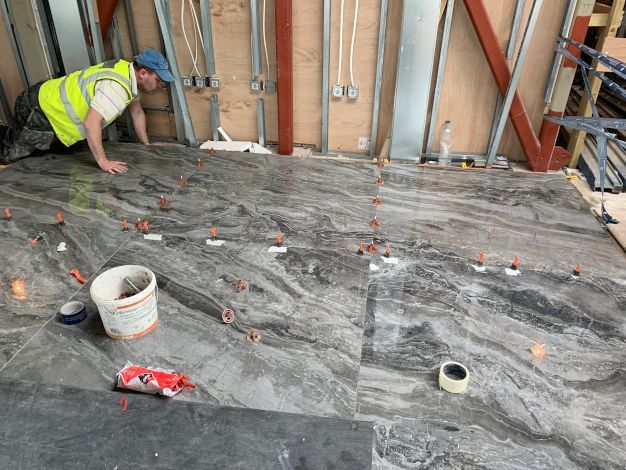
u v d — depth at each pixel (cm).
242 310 203
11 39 361
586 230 272
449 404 165
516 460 148
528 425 159
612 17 296
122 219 269
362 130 368
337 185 313
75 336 188
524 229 271
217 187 307
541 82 332
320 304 208
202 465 141
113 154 350
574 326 202
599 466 147
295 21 334
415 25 311
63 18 339
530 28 303
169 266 230
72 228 259
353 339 190
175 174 323
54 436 149
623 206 304
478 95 344
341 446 147
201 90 373
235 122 383
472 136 359
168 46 347
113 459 142
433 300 215
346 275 227
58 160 340
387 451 149
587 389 173
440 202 297
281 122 358
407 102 335
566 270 238
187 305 205
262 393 166
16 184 304
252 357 180
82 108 310
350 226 268
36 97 316
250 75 360
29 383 166
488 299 216
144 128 367
